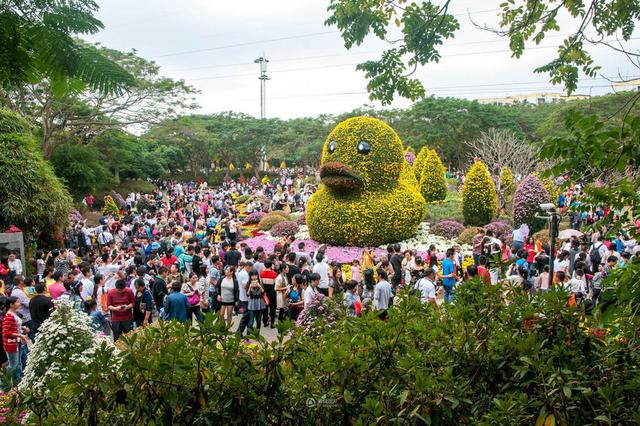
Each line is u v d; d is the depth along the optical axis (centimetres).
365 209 2052
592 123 430
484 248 1641
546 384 398
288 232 2448
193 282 1253
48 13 255
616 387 421
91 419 384
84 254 2284
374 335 427
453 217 2516
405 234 2114
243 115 6850
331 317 888
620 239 1662
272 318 1320
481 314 496
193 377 397
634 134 420
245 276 1263
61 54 255
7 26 252
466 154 5294
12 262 1622
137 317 1186
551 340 470
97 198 4178
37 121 2698
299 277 1239
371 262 1617
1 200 2059
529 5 805
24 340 1030
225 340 404
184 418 393
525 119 5247
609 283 459
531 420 419
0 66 263
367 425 400
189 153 6488
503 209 2975
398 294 524
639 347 453
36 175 2130
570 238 1684
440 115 5125
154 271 1485
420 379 401
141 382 386
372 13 776
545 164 2884
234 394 399
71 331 779
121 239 2445
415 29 769
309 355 462
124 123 3294
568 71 795
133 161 5103
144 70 3023
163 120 3481
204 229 2758
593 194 446
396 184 2138
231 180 6341
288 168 7981
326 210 2094
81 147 3653
